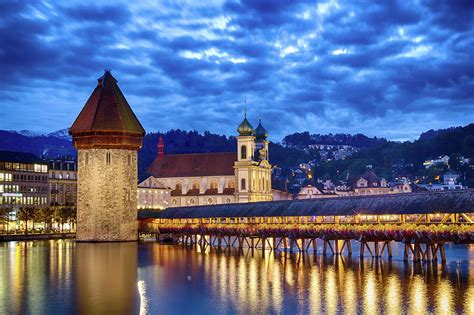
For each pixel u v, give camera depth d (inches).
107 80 6914.4
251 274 3607.3
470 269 3683.6
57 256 4879.4
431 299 2721.5
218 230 5802.2
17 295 2945.4
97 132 6633.9
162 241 6638.8
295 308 2586.1
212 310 2583.7
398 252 5024.6
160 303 2736.2
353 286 3093.0
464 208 3688.5
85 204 6702.8
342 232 4517.7
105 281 3390.7
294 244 5994.1
